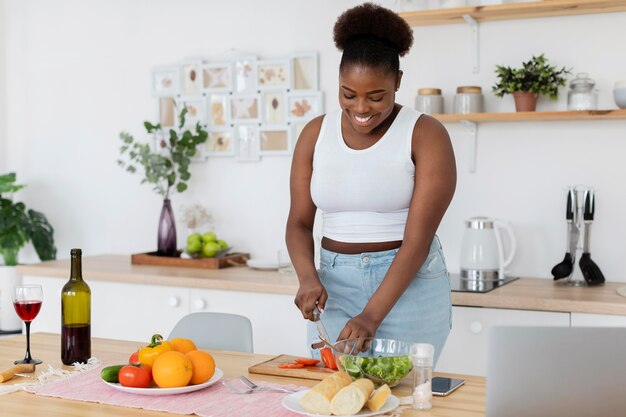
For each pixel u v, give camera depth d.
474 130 3.45
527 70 3.22
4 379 1.83
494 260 3.22
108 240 4.34
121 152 3.95
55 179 4.46
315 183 2.16
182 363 1.69
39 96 4.48
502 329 1.31
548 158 3.37
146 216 4.22
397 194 2.09
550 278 3.37
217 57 4.01
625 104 3.08
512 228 3.42
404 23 2.02
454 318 2.95
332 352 1.85
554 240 3.37
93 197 4.36
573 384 1.30
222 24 4.00
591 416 1.31
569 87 3.30
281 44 3.87
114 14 4.25
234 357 2.07
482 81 3.46
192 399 1.67
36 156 4.50
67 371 1.92
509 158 3.42
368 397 1.55
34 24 4.47
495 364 1.32
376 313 1.93
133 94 4.22
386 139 2.08
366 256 2.12
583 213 3.15
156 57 4.16
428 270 2.13
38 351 2.17
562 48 3.34
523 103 3.22
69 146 4.41
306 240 2.21
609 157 3.28
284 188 3.88
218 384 1.79
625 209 3.26
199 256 3.81
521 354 1.31
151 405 1.63
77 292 1.99
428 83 3.55
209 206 4.05
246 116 3.94
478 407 1.60
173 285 3.45
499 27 3.42
